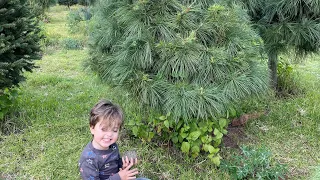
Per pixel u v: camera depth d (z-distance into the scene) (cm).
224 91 270
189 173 292
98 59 326
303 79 564
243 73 279
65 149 323
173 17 277
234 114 293
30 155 316
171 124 283
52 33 970
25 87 493
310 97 468
